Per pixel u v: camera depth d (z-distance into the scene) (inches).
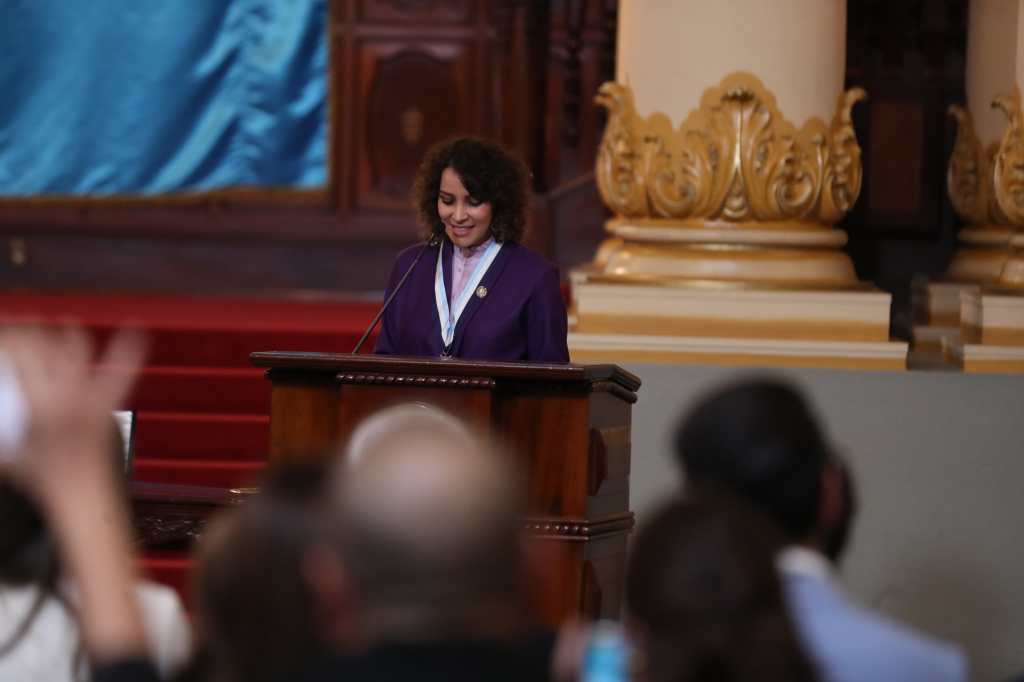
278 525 178.2
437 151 470.6
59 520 176.4
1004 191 733.3
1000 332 703.1
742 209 723.4
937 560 610.9
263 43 1060.5
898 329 944.9
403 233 1064.8
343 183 1066.1
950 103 949.2
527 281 467.2
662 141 729.0
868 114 949.2
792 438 208.4
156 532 406.9
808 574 200.7
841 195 732.7
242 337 797.9
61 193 1062.4
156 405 762.8
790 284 716.7
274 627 177.0
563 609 390.9
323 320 871.7
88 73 1060.5
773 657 170.7
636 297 714.2
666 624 173.6
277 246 1067.3
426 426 170.2
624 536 424.8
